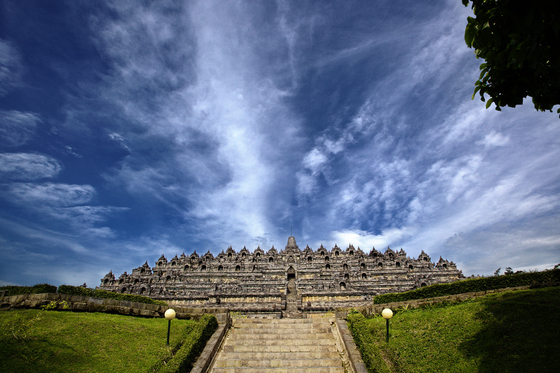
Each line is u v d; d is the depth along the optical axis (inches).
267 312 2500.0
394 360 881.5
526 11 514.9
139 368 814.5
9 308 1074.1
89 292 1261.1
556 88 626.8
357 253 3919.8
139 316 1176.8
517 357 754.2
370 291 2701.8
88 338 904.3
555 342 764.0
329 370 884.0
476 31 594.2
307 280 3260.3
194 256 3902.6
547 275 1227.9
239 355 964.6
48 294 1091.3
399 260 3548.2
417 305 1232.8
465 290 1278.3
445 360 836.6
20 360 746.2
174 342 971.3
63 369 759.1
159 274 3592.5
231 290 2839.6
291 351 991.0
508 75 630.5
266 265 3698.3
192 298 2719.0
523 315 902.4
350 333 1031.0
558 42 539.2
